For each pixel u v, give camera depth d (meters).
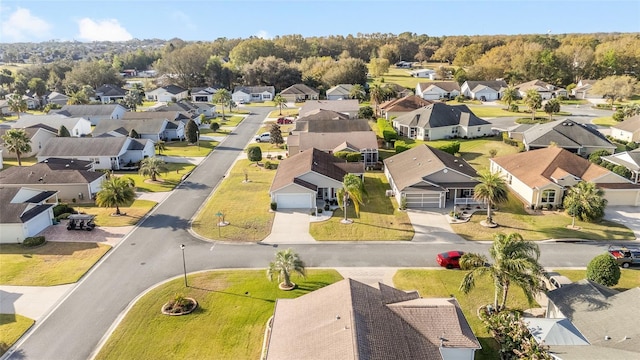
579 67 160.25
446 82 147.12
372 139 70.81
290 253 34.41
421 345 23.64
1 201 44.44
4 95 149.38
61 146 70.38
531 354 24.17
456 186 51.38
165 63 176.38
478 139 84.38
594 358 23.16
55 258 39.78
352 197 46.66
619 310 26.44
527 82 150.12
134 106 126.94
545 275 29.47
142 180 63.25
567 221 46.94
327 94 148.00
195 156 77.25
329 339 23.09
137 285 35.34
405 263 38.53
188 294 33.84
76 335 29.25
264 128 101.94
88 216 46.19
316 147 69.75
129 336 29.02
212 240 43.44
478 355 26.80
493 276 28.66
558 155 55.19
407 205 51.44
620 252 37.81
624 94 121.56
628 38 180.50
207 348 27.84
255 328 29.75
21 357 27.23
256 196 56.00
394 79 185.88
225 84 174.38
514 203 52.12
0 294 34.03
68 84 160.88
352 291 26.59
